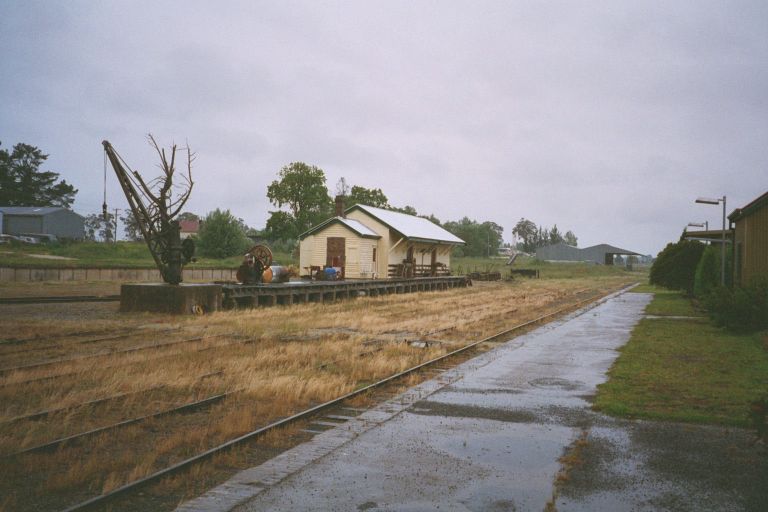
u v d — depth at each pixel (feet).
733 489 19.98
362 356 46.96
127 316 70.90
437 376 39.81
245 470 21.85
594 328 68.54
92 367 38.86
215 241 224.12
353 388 35.45
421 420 28.68
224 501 18.95
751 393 33.47
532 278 246.47
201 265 184.96
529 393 34.58
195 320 68.13
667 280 127.75
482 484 20.51
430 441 25.34
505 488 20.15
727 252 96.02
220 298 78.84
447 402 32.40
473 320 74.54
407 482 20.66
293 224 252.01
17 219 282.97
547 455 23.54
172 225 79.25
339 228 129.90
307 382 35.58
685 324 70.69
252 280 87.40
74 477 20.40
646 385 36.06
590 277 279.90
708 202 84.74
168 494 19.65
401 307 94.43
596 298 125.29
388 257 136.56
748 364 42.91
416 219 168.96
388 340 57.06
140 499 19.21
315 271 130.11
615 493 19.67
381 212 147.02
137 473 20.99
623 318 80.43
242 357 44.06
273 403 31.42
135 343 50.60
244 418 27.86
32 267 137.18
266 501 18.98
